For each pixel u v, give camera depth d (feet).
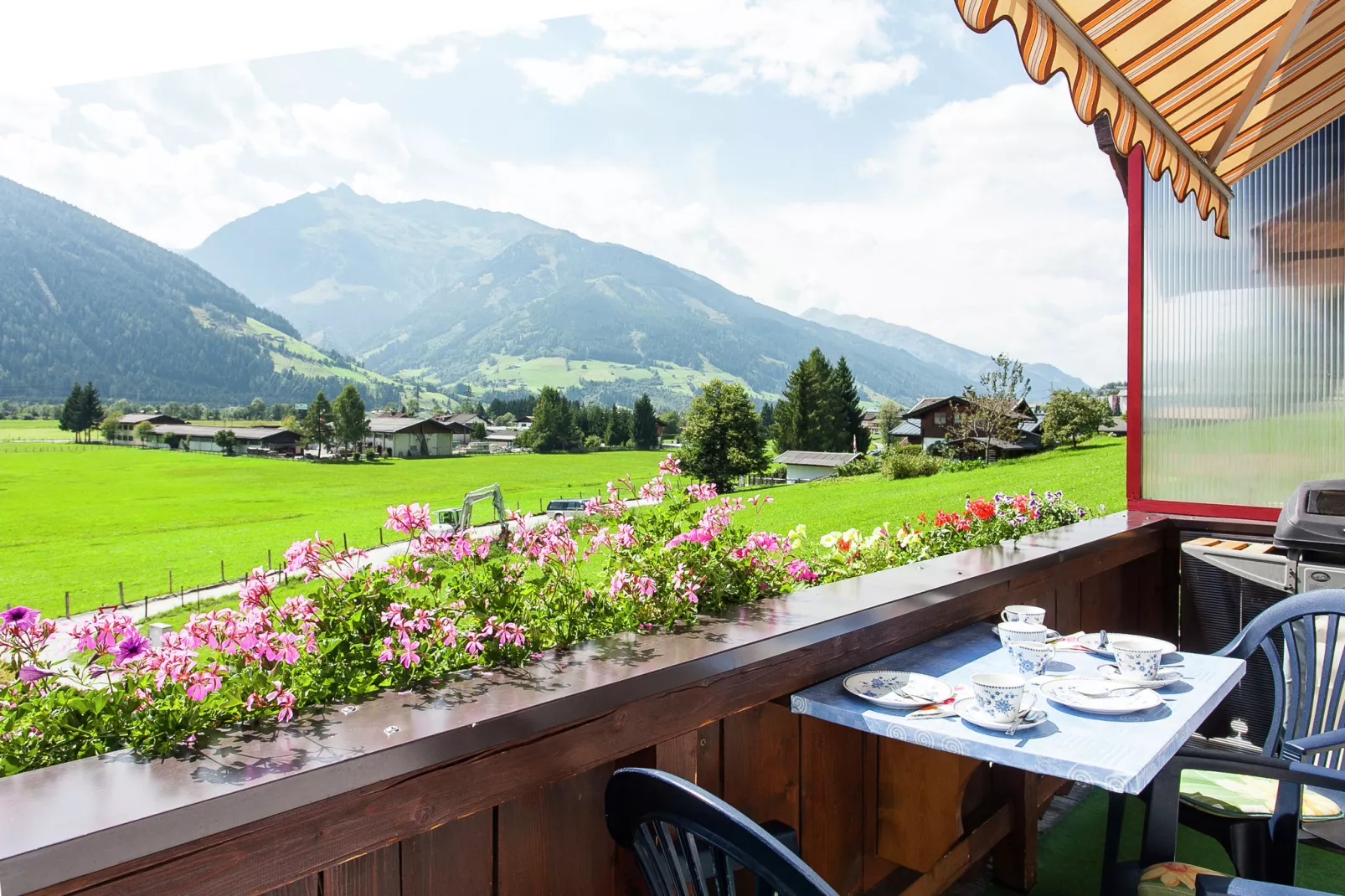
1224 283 12.79
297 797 3.07
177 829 2.74
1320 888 8.00
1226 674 6.25
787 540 8.33
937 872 6.74
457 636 4.64
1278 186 12.23
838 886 6.82
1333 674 7.16
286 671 3.89
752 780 5.83
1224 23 6.21
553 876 4.51
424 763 3.51
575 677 4.47
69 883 2.50
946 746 5.02
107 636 3.50
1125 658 6.06
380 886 3.69
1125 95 6.56
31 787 2.93
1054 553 9.39
